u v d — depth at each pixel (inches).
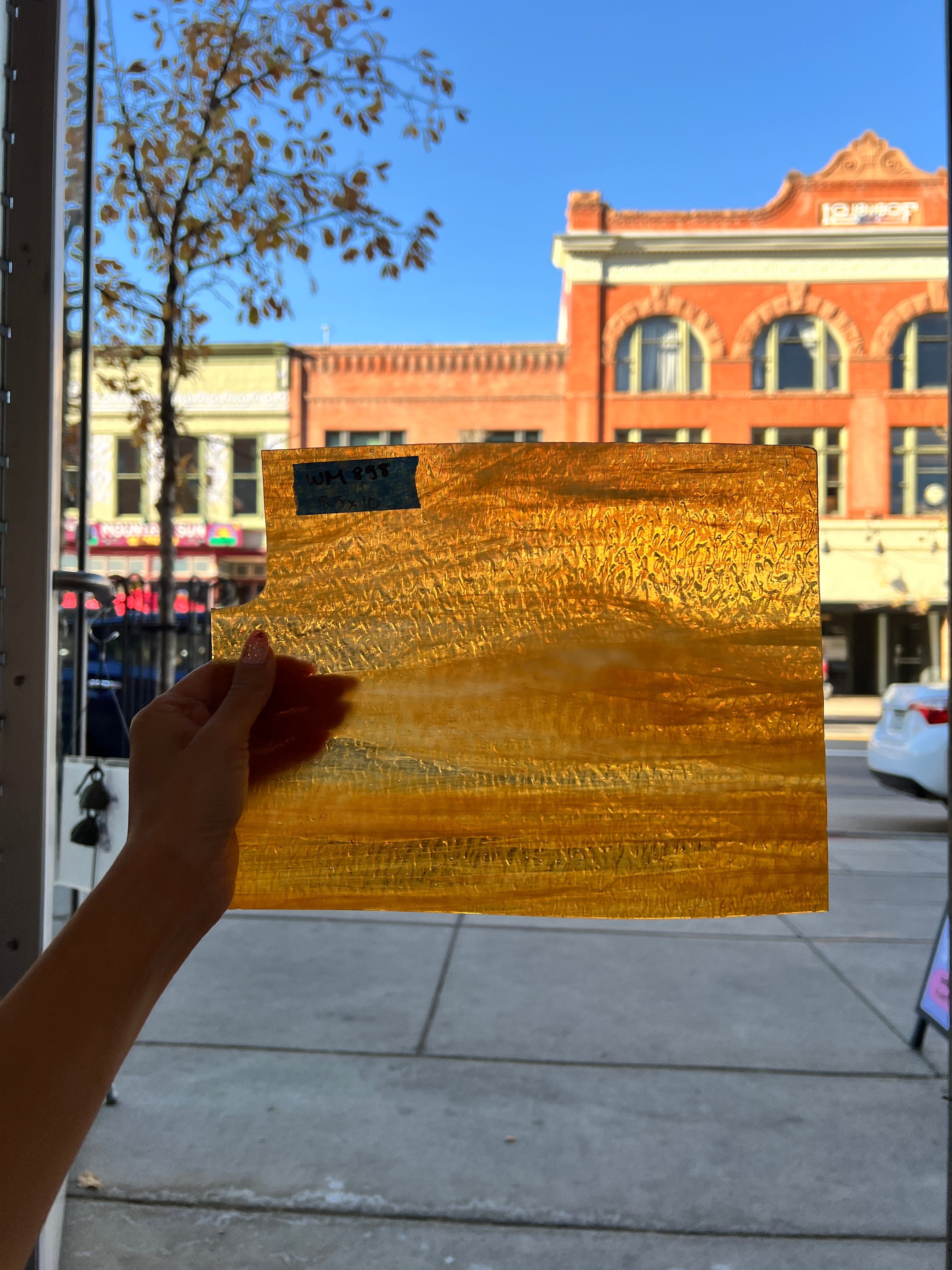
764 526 28.3
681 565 28.1
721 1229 80.7
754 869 27.3
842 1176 88.8
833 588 860.0
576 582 28.0
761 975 144.6
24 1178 14.4
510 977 142.9
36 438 59.3
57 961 16.8
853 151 869.2
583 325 873.5
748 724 27.7
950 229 45.6
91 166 120.5
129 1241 78.9
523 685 27.7
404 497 28.1
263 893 27.2
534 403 882.8
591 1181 87.7
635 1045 117.7
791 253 867.4
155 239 261.7
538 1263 76.5
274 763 27.5
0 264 58.5
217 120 247.9
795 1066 112.0
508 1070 110.5
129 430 842.2
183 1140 94.6
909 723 305.4
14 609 58.2
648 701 27.6
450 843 27.4
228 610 27.8
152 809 20.2
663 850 27.3
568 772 27.5
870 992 137.8
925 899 195.2
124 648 250.1
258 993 135.1
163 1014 127.1
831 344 875.4
